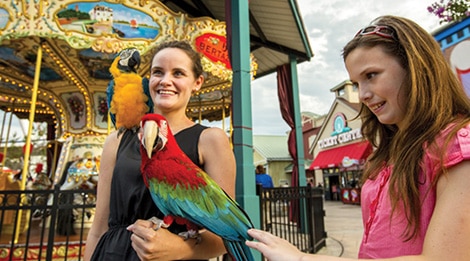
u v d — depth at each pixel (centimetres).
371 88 102
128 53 183
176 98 149
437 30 597
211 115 1036
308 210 570
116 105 168
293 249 84
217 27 559
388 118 102
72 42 482
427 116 91
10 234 567
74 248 479
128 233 133
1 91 825
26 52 599
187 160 127
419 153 91
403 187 92
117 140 171
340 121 2094
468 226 70
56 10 473
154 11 518
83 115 738
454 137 80
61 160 675
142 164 126
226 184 137
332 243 646
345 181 2048
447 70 96
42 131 1291
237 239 116
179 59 149
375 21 110
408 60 96
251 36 768
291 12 658
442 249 70
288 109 820
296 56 836
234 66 430
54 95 766
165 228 120
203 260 129
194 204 117
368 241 107
